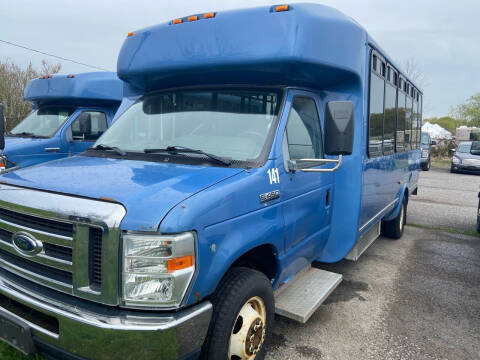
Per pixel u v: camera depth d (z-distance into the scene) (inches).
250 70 141.2
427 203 473.4
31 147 285.0
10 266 109.3
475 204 473.4
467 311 183.8
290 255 139.1
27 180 111.7
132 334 88.7
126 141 147.5
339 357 143.7
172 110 152.3
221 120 141.6
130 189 99.0
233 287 110.6
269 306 125.6
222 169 117.6
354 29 161.8
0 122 229.9
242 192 111.5
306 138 149.9
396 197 281.4
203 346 106.7
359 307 184.5
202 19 145.0
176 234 91.3
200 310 97.4
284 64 133.3
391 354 146.9
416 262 252.2
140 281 90.6
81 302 96.1
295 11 134.0
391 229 299.3
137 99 167.3
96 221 91.4
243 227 111.9
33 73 901.2
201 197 99.7
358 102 173.6
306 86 157.6
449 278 225.3
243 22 138.1
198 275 95.9
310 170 135.3
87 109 321.1
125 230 90.2
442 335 161.8
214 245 100.8
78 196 98.7
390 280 220.2
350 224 177.2
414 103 333.4
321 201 159.0
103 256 91.4
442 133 1604.3
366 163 186.9
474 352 150.2
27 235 102.7
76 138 312.5
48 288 102.3
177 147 130.2
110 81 328.8
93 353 91.1
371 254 267.1
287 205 133.3
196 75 151.6
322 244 168.9
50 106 335.0
